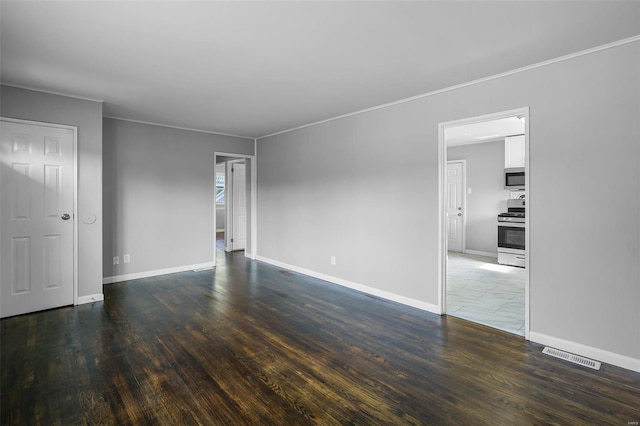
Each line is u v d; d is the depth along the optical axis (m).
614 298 2.51
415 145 3.77
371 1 1.96
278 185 5.92
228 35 2.38
